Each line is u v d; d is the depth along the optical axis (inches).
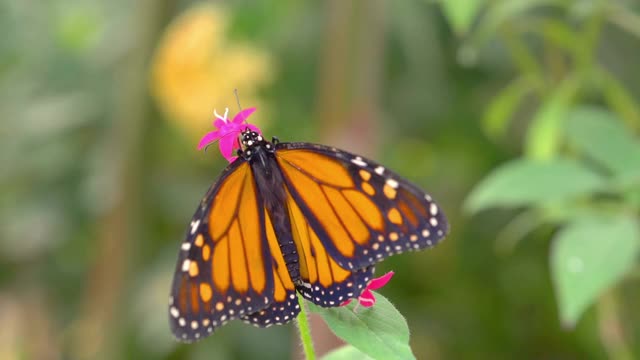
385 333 23.8
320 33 37.5
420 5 36.0
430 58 36.7
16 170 39.9
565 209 28.3
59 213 40.7
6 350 40.7
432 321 43.2
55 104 39.4
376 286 23.9
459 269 43.6
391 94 38.1
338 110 31.1
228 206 23.5
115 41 40.1
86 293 39.0
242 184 23.7
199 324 23.0
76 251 41.6
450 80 39.2
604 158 28.4
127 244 36.7
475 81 39.5
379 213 23.3
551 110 30.0
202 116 36.5
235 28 35.7
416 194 23.1
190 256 23.0
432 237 23.0
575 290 26.9
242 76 36.5
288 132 38.9
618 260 27.0
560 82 31.9
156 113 36.7
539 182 28.0
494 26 30.2
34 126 39.4
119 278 36.7
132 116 36.6
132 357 37.3
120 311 36.7
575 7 30.1
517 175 28.1
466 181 43.0
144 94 36.4
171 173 39.7
